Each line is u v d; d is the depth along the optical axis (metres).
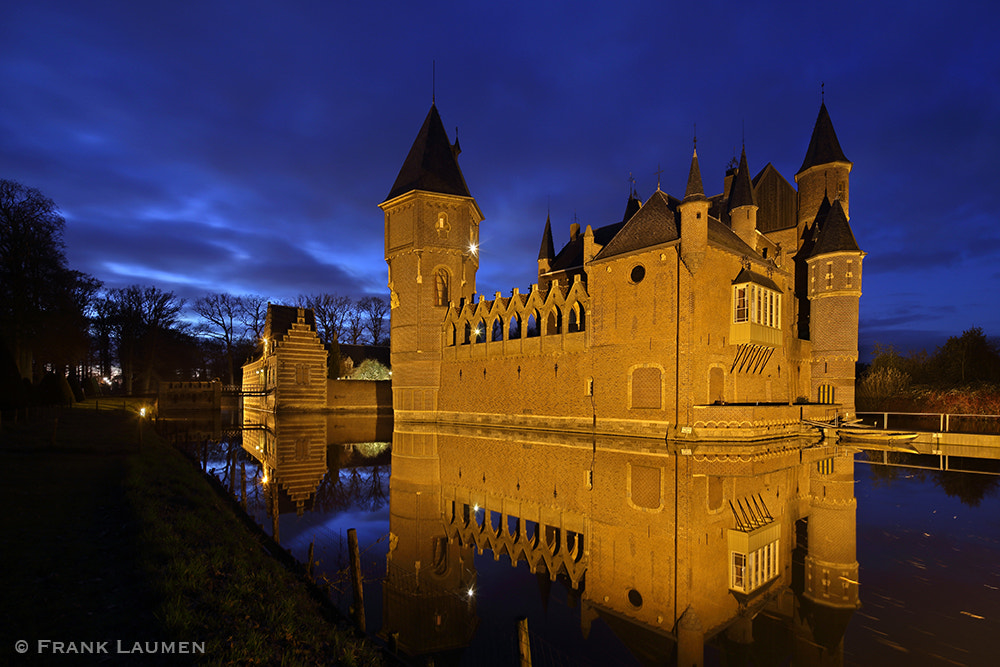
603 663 6.71
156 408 42.72
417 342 41.59
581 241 47.03
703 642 7.28
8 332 34.44
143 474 12.85
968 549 10.91
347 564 10.42
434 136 42.75
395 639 6.48
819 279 37.06
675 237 28.62
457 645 7.06
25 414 24.08
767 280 31.41
